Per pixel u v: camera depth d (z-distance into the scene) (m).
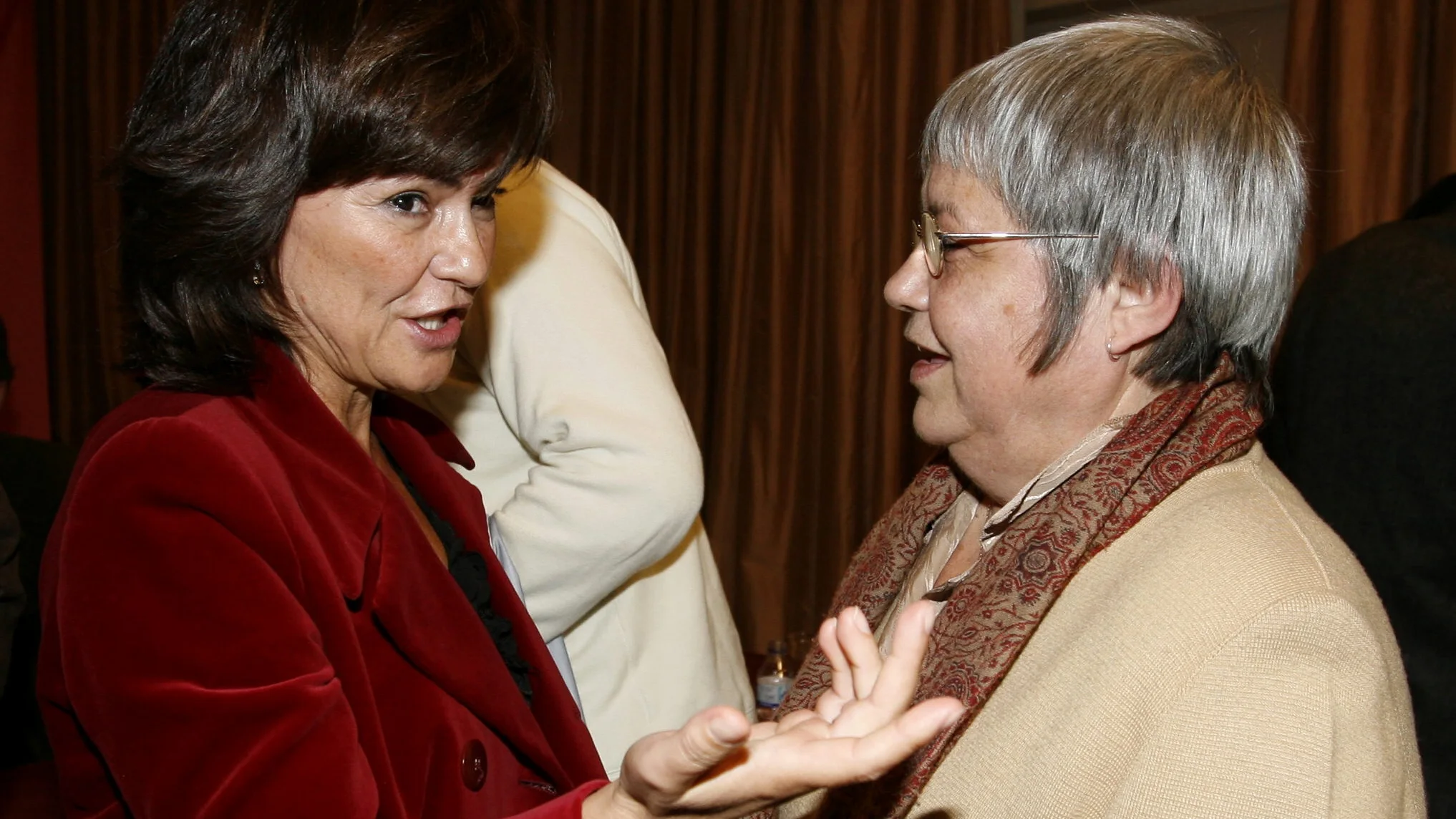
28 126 3.75
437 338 0.85
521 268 1.21
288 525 0.74
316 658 0.69
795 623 3.25
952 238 0.88
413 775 0.82
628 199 3.30
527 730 0.91
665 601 1.38
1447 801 1.25
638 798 0.62
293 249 0.78
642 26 3.22
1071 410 0.89
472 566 1.00
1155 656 0.79
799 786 0.58
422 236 0.79
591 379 1.18
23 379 3.82
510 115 0.78
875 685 0.61
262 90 0.73
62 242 3.73
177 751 0.65
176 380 0.77
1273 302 0.86
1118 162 0.83
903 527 1.16
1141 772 0.77
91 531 0.66
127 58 3.61
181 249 0.75
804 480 3.22
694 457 1.20
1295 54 2.55
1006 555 0.91
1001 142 0.85
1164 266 0.83
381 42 0.73
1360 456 1.32
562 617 1.22
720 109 3.19
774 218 3.13
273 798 0.64
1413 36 2.43
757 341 3.20
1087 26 0.90
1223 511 0.83
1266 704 0.74
